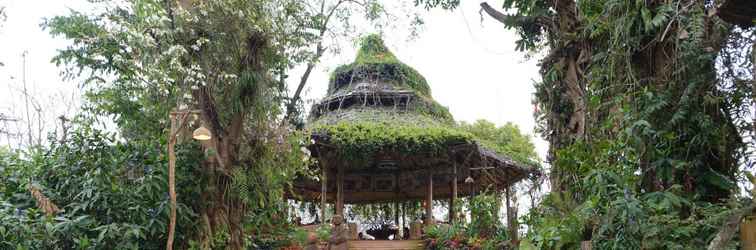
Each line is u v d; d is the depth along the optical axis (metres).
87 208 5.86
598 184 5.12
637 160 5.32
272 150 7.11
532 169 14.84
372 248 12.58
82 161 6.09
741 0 4.12
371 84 15.34
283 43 7.16
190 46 6.71
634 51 5.60
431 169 14.88
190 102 6.69
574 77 6.70
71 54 7.76
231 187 6.66
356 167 15.21
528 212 7.55
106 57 7.64
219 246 6.64
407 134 13.25
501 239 10.09
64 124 6.63
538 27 7.57
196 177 6.50
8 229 5.02
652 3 5.49
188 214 6.32
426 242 12.43
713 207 4.85
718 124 5.19
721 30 5.09
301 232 10.87
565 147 6.75
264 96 7.06
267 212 7.56
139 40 6.48
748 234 3.96
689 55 5.16
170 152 5.36
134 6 6.78
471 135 13.55
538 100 7.28
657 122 5.37
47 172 6.17
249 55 6.91
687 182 5.29
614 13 5.74
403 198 18.36
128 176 6.11
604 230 5.00
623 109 5.45
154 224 5.84
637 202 4.78
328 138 13.07
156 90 7.04
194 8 6.71
